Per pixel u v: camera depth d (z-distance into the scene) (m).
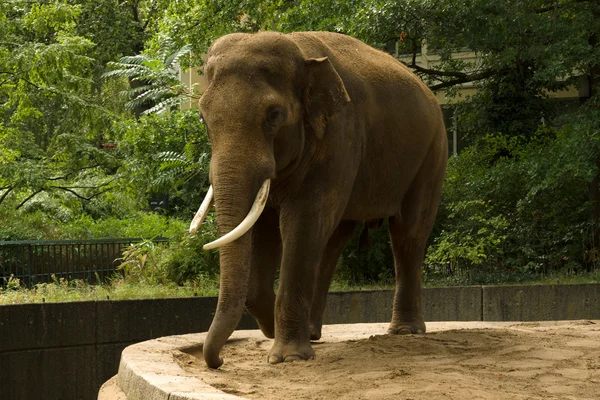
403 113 8.70
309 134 7.45
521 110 23.00
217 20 22.44
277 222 8.12
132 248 17.25
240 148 6.74
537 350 7.79
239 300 6.64
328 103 7.35
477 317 13.97
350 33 18.83
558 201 19.67
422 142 8.98
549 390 6.00
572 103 25.28
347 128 7.81
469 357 7.48
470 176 19.94
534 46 18.12
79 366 11.60
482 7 18.16
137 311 12.04
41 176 23.42
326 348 8.36
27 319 11.22
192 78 28.50
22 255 16.41
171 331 12.27
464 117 24.14
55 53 22.52
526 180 18.98
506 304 13.94
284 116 7.02
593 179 18.61
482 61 24.22
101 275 17.41
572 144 17.28
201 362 7.71
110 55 33.88
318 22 19.86
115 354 11.88
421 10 18.34
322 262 9.06
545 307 13.93
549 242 19.53
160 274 17.03
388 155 8.56
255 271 8.09
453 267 19.67
